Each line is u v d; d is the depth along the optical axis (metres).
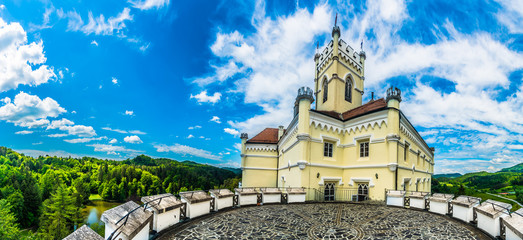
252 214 11.41
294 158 20.02
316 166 17.95
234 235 8.00
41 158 135.25
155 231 7.66
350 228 9.18
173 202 8.95
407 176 18.73
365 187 18.02
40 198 63.16
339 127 20.27
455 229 9.10
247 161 33.09
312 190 17.23
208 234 8.01
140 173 113.62
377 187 16.81
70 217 56.22
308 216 11.27
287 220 10.35
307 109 17.94
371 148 17.78
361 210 13.06
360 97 27.81
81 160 156.38
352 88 26.89
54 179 85.62
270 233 8.34
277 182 31.36
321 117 18.95
